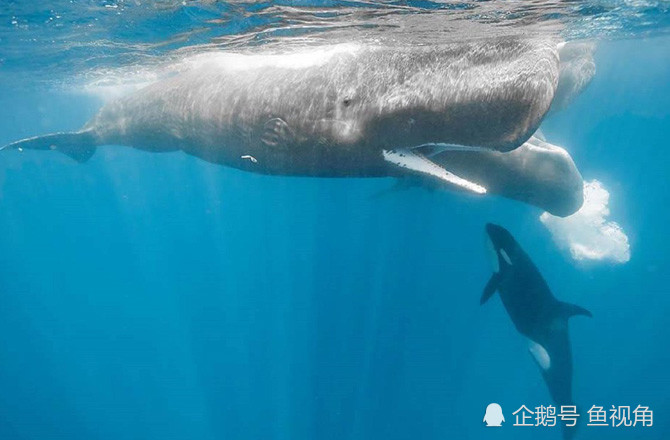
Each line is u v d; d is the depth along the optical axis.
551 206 11.29
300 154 7.21
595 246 18.23
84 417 24.42
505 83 5.18
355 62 6.53
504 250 11.30
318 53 7.36
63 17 10.55
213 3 8.85
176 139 10.49
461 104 5.38
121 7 9.67
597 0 9.82
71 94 25.44
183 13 9.61
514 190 11.04
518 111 5.12
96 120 13.18
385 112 5.92
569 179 10.79
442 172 5.68
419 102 5.65
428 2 8.20
